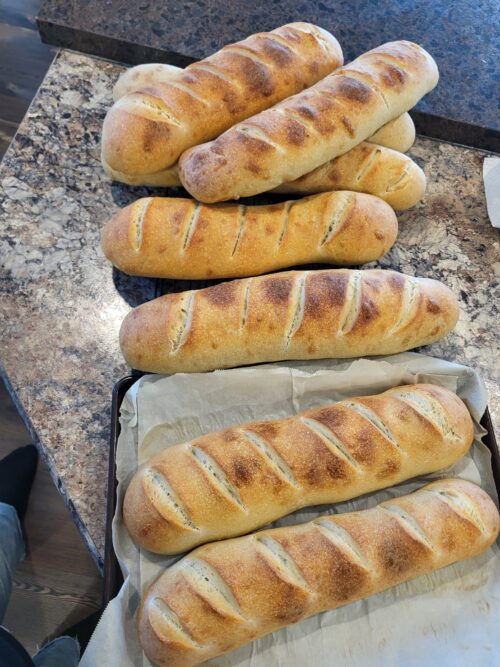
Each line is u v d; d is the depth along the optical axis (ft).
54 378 1.69
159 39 2.20
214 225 1.69
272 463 1.49
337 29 2.29
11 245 1.84
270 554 1.41
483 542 1.50
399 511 1.51
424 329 1.69
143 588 1.43
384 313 1.65
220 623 1.32
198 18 2.27
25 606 2.43
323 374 1.67
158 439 1.58
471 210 2.06
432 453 1.56
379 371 1.68
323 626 1.44
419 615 1.47
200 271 1.71
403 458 1.54
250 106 1.80
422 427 1.55
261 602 1.35
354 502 1.60
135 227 1.70
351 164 1.81
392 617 1.46
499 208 2.04
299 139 1.67
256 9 2.31
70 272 1.83
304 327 1.62
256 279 1.68
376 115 1.77
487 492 1.63
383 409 1.58
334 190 1.83
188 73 1.80
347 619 1.45
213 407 1.61
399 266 1.93
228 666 1.38
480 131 2.15
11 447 2.71
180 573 1.38
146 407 1.57
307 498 1.51
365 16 2.34
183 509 1.43
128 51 2.21
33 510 2.60
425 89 1.90
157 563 1.46
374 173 1.81
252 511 1.45
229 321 1.61
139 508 1.42
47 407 1.65
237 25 2.27
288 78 1.83
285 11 2.32
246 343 1.62
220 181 1.64
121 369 1.72
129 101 1.75
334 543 1.43
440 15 2.37
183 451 1.50
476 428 1.68
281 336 1.62
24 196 1.92
